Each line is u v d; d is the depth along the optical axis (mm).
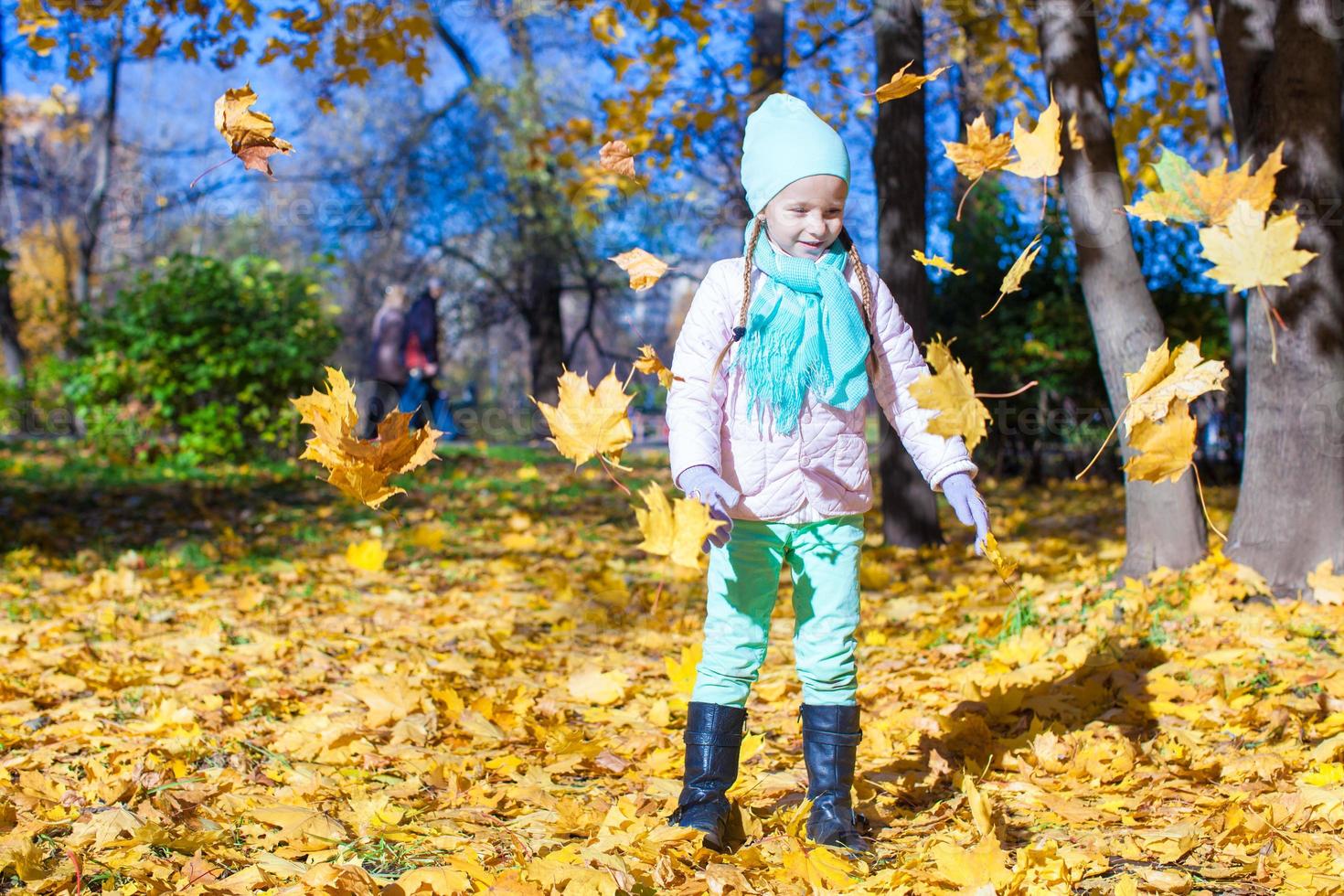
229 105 1983
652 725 3623
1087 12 5016
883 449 7523
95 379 12266
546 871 2178
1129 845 2443
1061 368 11461
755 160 2404
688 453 2322
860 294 2510
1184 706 3414
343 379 2057
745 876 2291
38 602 5488
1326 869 2238
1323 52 4363
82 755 3158
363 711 3660
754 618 2549
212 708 3643
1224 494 9906
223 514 8953
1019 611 4543
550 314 22109
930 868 2332
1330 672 3535
